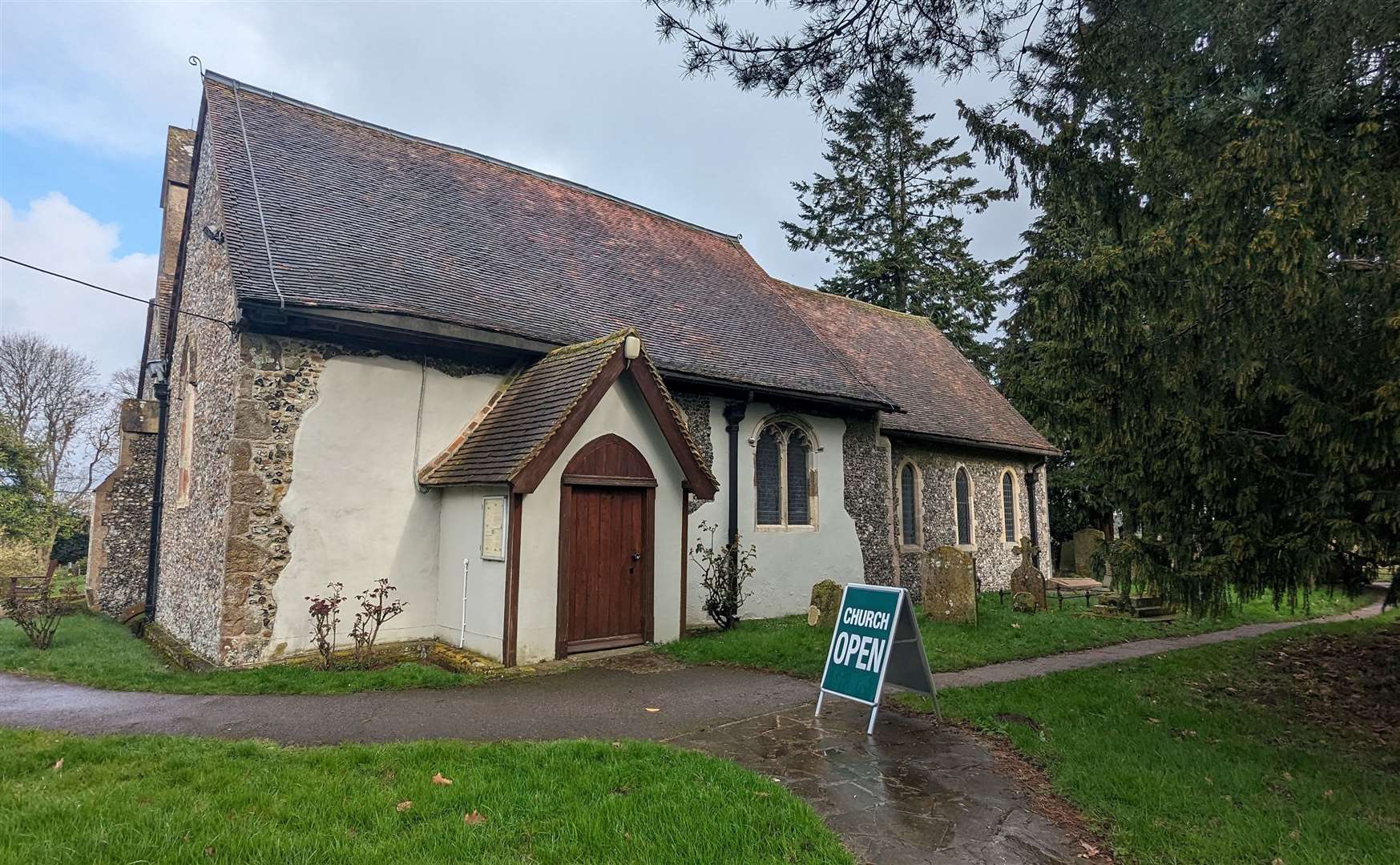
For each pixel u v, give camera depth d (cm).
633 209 1711
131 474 1591
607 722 633
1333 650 1130
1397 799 514
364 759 497
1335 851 421
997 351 3194
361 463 936
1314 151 543
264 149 1135
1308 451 612
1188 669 952
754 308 1570
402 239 1110
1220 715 734
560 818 412
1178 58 641
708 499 1040
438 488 991
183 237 1417
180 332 1393
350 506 923
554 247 1349
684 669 857
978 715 675
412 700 696
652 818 416
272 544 864
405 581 959
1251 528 650
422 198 1255
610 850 379
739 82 623
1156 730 660
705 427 1237
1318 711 788
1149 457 724
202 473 1052
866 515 1484
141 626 1321
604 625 944
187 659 893
